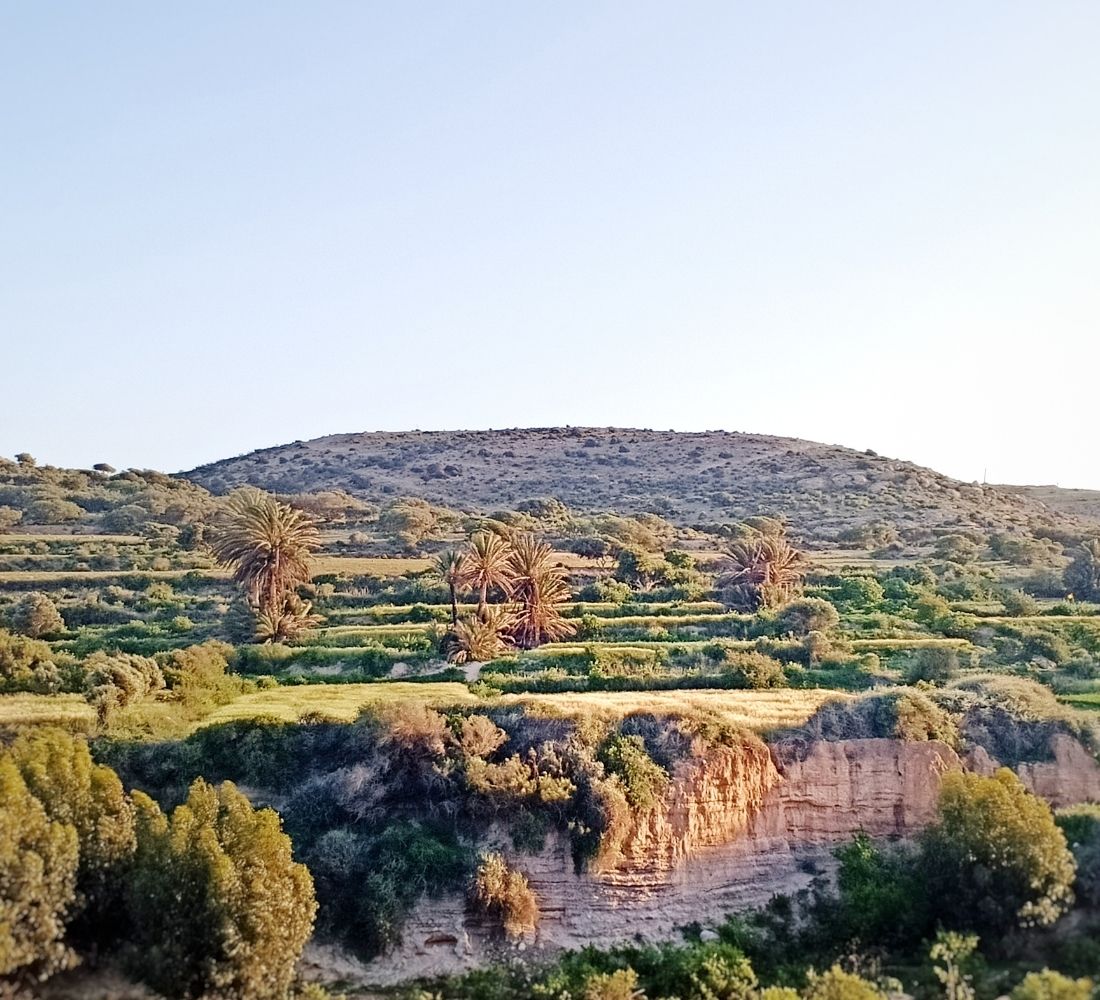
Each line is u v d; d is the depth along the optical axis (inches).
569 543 5004.9
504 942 1752.0
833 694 2332.7
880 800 2004.2
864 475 7765.8
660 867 1862.7
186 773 1974.7
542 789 1884.8
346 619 3376.0
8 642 2529.5
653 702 2183.8
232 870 1508.4
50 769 1599.4
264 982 1501.0
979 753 2057.1
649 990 1669.5
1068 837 1825.8
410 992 1643.7
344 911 1742.1
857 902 1808.6
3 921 1370.6
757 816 1966.0
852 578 4114.2
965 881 1731.1
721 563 4500.5
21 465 6432.1
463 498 7696.9
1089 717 2122.3
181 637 3078.2
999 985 1557.6
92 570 4047.7
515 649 3041.3
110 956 1512.1
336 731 2063.2
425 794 1926.7
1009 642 3021.7
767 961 1740.9
